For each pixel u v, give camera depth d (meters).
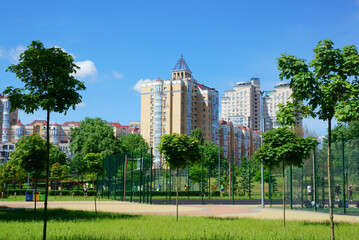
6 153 188.88
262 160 21.16
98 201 49.75
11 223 18.92
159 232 15.23
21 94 13.23
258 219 22.95
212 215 26.94
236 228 17.28
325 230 17.03
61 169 78.31
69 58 13.70
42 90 13.18
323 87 11.66
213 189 74.50
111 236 13.97
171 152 23.52
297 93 11.76
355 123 60.34
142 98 175.12
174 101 169.25
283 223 20.05
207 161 134.62
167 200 52.12
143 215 25.34
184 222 20.25
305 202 35.59
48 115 13.14
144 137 172.38
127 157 51.69
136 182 51.44
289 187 39.47
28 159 30.69
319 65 11.66
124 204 42.28
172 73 189.25
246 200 53.34
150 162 42.84
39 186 88.44
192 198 58.28
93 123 102.94
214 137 181.50
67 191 68.06
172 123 168.50
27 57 13.31
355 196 29.61
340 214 28.72
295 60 12.06
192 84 177.12
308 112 12.13
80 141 100.62
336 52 11.45
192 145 23.78
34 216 23.91
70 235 14.25
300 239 13.84
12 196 64.12
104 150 95.12
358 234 15.55
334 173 31.83
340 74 11.63
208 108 179.12
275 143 20.58
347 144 30.39
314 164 32.78
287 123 12.38
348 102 10.80
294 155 20.12
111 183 57.94
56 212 27.75
